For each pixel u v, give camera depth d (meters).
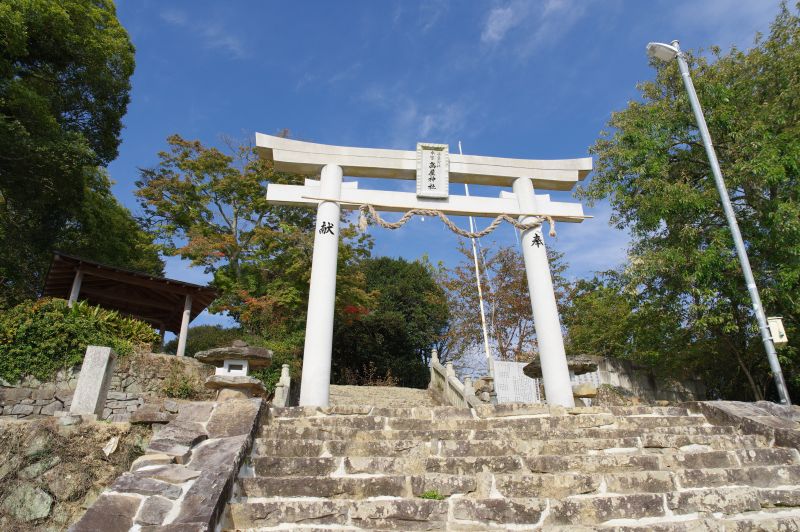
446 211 9.95
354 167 9.90
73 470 6.22
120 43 17.02
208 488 3.95
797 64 11.94
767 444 5.88
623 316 16.97
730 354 14.44
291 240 20.59
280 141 9.69
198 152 22.62
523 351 22.31
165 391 11.76
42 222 16.88
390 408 6.87
